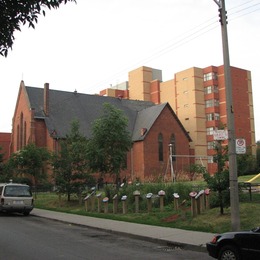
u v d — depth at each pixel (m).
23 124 57.50
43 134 54.62
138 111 66.06
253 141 80.25
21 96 58.84
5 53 7.50
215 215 15.62
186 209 18.38
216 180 15.30
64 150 26.38
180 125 61.41
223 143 16.81
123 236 13.72
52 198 30.23
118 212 20.22
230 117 12.30
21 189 21.61
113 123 23.64
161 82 83.94
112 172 24.12
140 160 56.84
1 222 18.17
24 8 6.95
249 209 15.30
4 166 37.59
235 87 78.56
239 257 7.82
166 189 21.45
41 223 17.83
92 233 14.46
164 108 60.22
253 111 81.81
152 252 10.67
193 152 63.97
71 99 60.44
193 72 76.62
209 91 76.81
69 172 25.95
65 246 11.35
